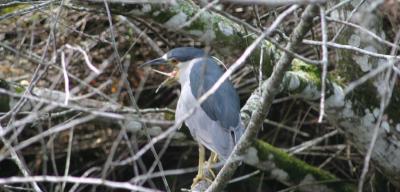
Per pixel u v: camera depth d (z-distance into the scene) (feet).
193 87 31.81
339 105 35.68
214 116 31.22
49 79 42.04
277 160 41.16
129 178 47.19
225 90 31.73
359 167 44.34
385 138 37.27
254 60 34.30
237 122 31.30
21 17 42.96
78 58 43.19
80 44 43.47
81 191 47.14
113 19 44.37
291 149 42.93
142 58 45.57
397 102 36.96
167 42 41.96
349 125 36.88
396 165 38.14
